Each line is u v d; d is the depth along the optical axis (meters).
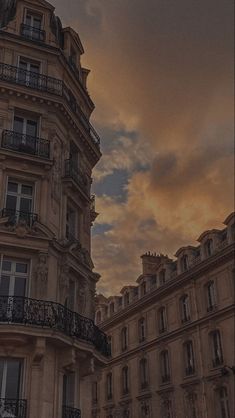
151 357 48.16
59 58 29.55
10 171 25.06
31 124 27.31
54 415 21.52
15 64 28.25
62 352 22.73
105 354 26.12
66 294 24.59
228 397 37.59
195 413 40.78
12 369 21.39
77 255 26.25
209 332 41.19
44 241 23.75
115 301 56.69
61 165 27.28
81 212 28.83
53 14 31.84
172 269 48.25
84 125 30.23
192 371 42.12
